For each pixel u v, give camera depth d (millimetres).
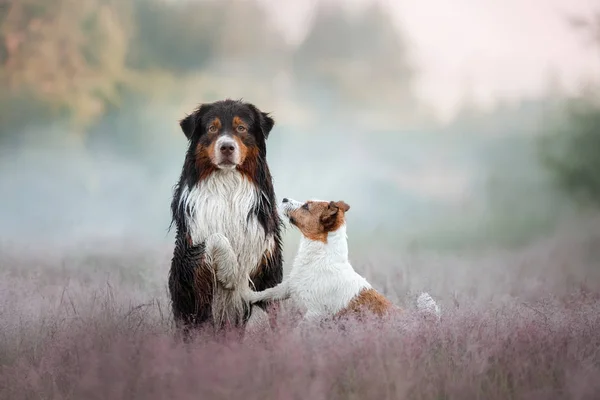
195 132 7477
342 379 5547
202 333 6699
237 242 7316
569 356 5906
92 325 6734
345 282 7496
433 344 6148
